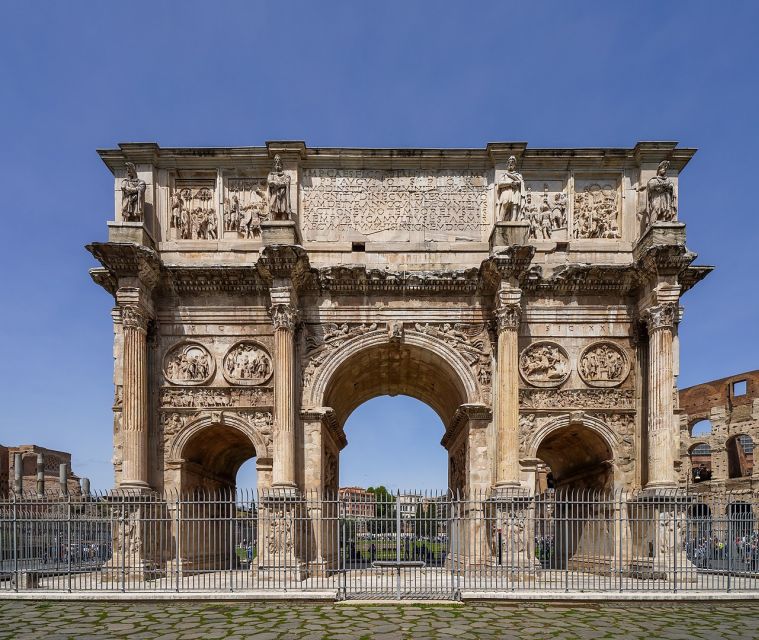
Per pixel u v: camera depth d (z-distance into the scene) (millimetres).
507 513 27391
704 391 62531
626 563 28984
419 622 19312
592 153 32094
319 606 21859
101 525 28328
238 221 32250
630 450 30641
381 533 25094
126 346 28859
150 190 31781
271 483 30078
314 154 32312
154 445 30406
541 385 31031
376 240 32188
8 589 24344
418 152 32219
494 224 30969
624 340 31406
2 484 58594
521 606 22094
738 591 23641
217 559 34312
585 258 31969
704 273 30656
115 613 20984
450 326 31406
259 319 31359
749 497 56531
